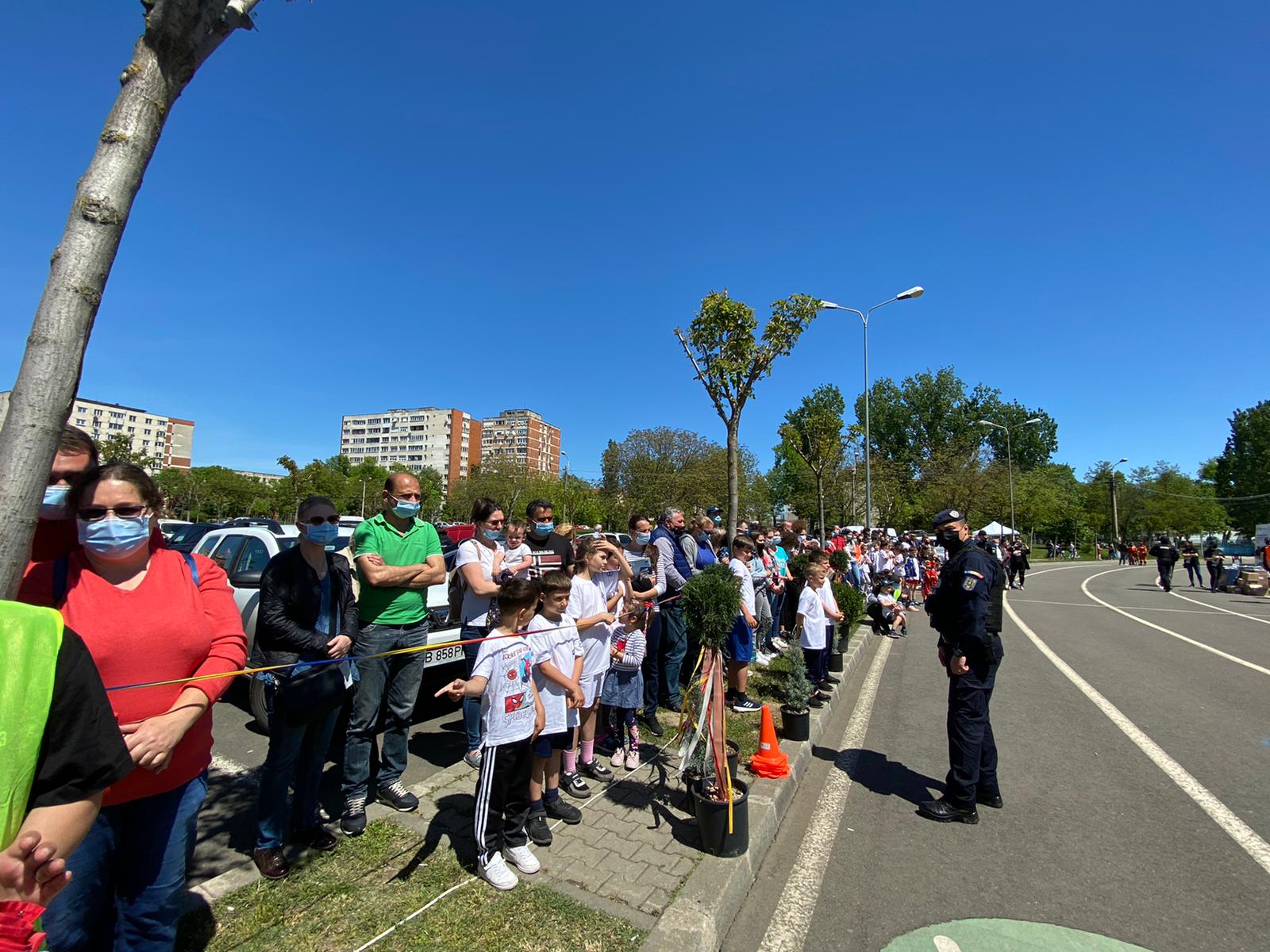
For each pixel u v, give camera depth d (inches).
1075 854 152.3
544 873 127.6
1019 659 385.1
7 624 53.1
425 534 162.2
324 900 115.9
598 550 182.2
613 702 187.9
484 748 126.5
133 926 83.1
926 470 1878.7
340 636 131.8
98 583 81.9
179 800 85.7
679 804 163.5
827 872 143.9
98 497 78.9
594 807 161.2
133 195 61.1
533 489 2204.7
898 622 498.0
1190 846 156.1
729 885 124.6
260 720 208.1
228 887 118.1
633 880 125.7
